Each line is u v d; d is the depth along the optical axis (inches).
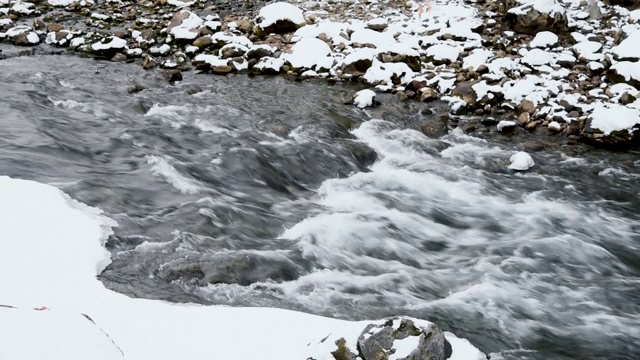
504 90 406.0
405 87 419.2
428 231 285.9
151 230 247.3
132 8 555.8
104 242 228.7
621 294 248.8
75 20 521.3
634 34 429.7
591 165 348.2
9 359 129.0
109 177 288.2
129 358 168.2
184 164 309.9
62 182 273.6
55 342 135.9
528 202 316.5
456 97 401.7
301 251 251.6
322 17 523.5
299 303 220.5
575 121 374.9
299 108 389.1
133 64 445.7
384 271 250.4
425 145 362.9
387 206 304.7
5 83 387.9
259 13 501.7
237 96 402.9
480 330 221.5
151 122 355.3
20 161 289.4
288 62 446.9
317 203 302.8
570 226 296.8
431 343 160.7
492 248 275.0
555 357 210.7
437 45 452.8
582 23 484.7
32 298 188.2
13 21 512.7
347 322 183.3
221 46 467.5
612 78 406.0
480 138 371.9
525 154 346.9
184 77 429.7
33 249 211.6
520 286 249.1
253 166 318.7
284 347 174.1
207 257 232.4
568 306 239.5
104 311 185.9
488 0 540.7
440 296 238.7
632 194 324.5
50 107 360.8
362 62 435.2
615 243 284.5
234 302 213.2
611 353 215.5
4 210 229.8
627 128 358.3
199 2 574.6
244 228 262.4
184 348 173.0
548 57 432.8
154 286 211.3
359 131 370.9
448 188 326.3
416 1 554.3
